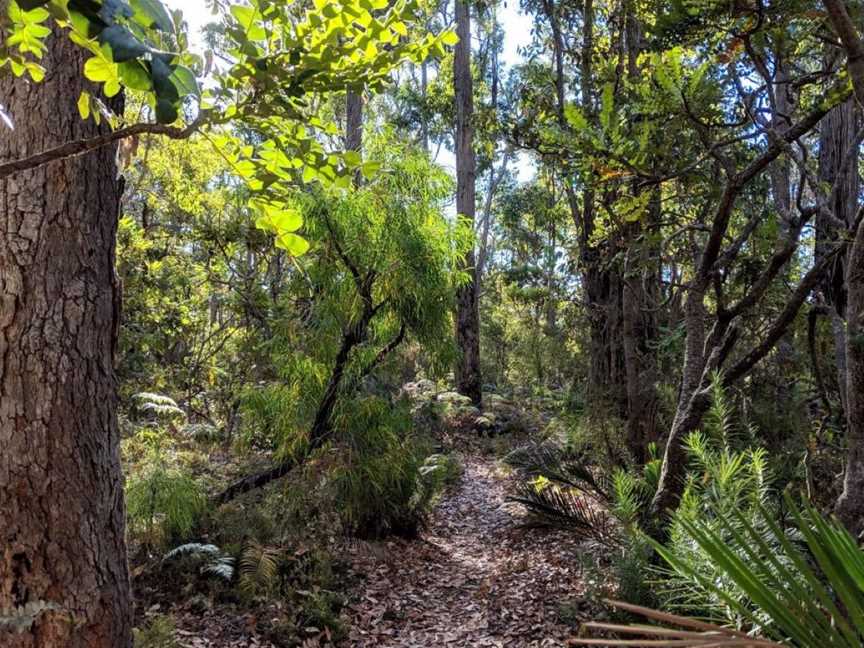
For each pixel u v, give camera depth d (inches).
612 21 365.4
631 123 166.2
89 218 103.1
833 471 181.6
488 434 500.1
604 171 136.6
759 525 116.4
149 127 40.3
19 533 94.2
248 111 39.1
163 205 357.7
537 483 250.1
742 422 189.5
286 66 38.9
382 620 197.3
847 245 153.9
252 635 173.6
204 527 219.1
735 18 115.8
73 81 100.7
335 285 235.6
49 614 93.8
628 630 46.9
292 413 238.2
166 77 31.4
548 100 346.0
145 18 30.9
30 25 36.5
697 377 180.5
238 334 368.8
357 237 231.8
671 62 131.6
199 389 349.4
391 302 244.1
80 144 40.3
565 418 390.6
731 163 157.4
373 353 241.4
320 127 44.4
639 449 320.2
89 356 102.0
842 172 210.7
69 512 97.4
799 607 45.6
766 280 178.7
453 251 250.7
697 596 95.5
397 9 41.3
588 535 197.2
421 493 273.1
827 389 239.1
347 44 40.3
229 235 320.8
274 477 244.5
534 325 615.2
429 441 295.4
